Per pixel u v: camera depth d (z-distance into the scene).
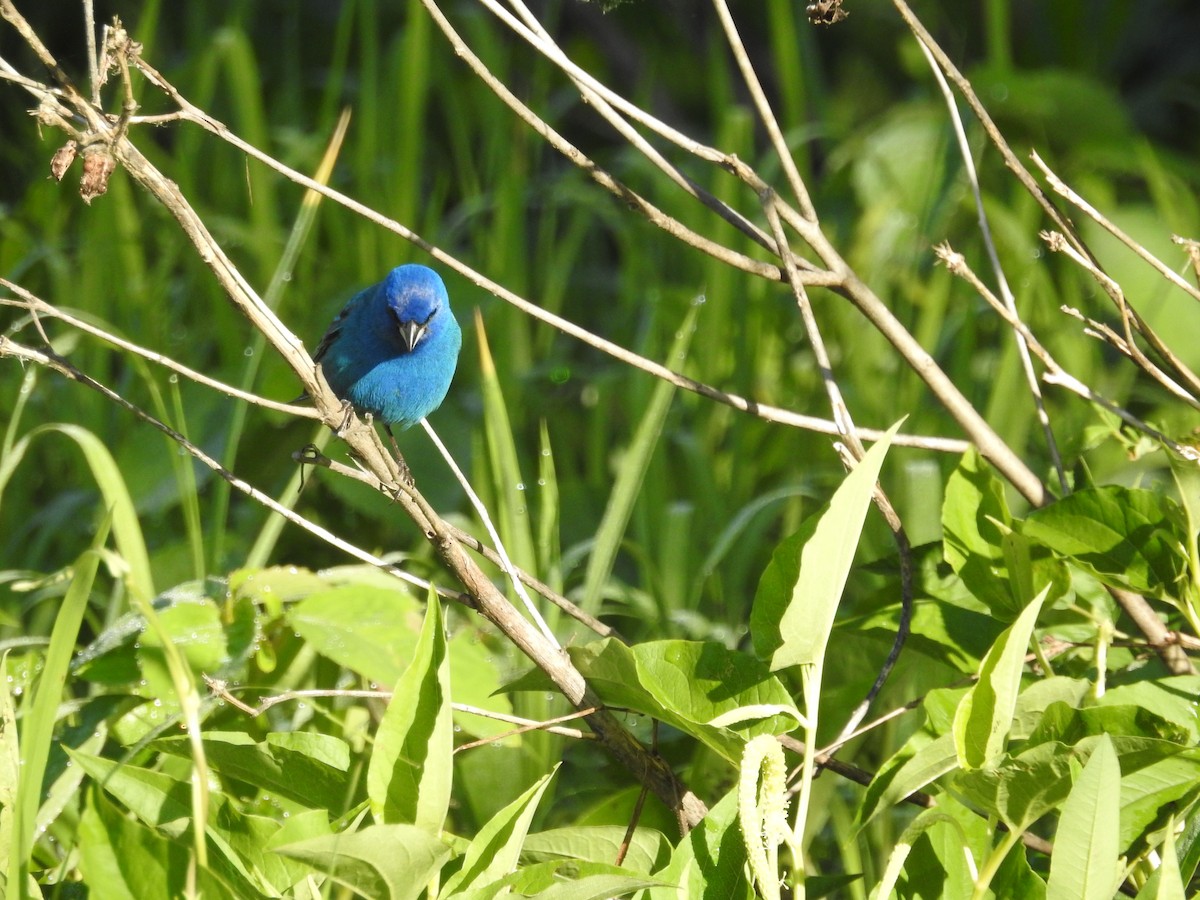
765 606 4.95
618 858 4.86
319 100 16.62
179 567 8.96
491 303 11.99
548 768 7.09
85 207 13.35
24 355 4.92
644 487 10.43
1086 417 10.10
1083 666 5.98
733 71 17.78
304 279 12.65
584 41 17.78
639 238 13.15
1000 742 4.43
